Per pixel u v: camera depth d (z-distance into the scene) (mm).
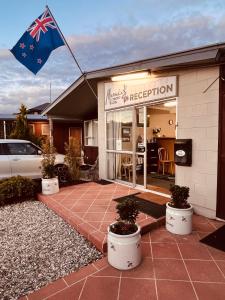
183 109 4410
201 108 4098
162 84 4840
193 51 3766
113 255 2609
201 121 4109
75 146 7062
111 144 6695
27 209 4832
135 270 2570
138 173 6707
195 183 4266
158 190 5547
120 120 6262
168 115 10172
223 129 3791
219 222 3877
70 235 3574
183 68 4367
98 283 2367
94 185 6262
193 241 3225
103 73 5812
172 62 4109
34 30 5598
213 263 2691
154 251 2965
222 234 3420
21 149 6707
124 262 2549
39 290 2285
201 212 4199
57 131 14180
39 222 4113
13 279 2512
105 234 3273
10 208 4914
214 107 3904
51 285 2357
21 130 10930
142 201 4727
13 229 3828
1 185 5184
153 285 2318
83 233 3496
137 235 2615
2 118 13156
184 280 2393
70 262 2822
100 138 6996
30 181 5570
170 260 2758
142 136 5762
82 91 7773
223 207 3865
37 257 2949
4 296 2254
